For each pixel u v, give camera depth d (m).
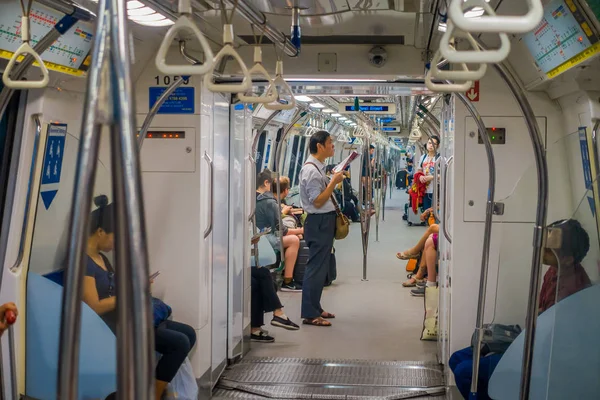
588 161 2.89
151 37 4.02
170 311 4.28
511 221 3.33
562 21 2.95
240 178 5.57
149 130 4.45
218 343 5.04
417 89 4.87
